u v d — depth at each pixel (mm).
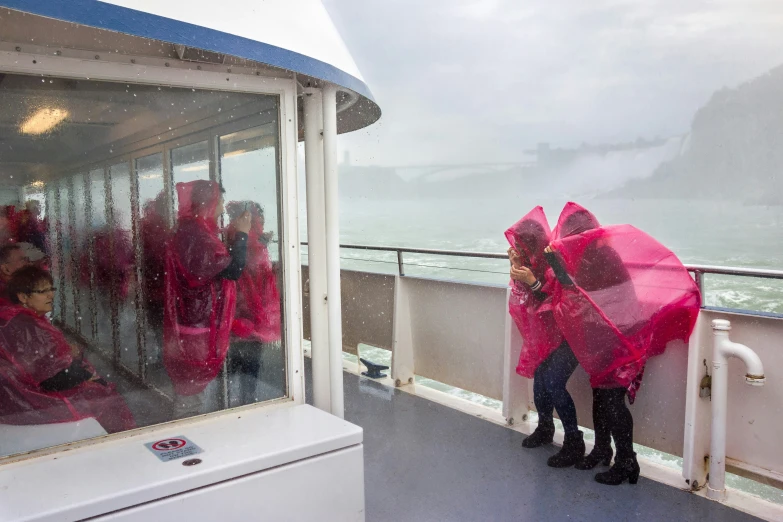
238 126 2395
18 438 1992
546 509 2828
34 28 1907
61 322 2045
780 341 2768
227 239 2391
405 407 4391
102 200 2100
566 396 3293
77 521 1659
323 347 2770
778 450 2797
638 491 2994
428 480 3172
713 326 2852
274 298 2543
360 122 3625
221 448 2072
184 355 2320
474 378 4434
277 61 2055
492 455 3490
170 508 1815
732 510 2781
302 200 2711
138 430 2205
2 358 1949
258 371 2523
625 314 2885
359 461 2240
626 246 2992
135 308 2201
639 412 3338
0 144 1892
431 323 4754
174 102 2227
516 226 3312
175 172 2252
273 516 2041
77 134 2027
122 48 2078
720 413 2857
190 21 1811
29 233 1961
